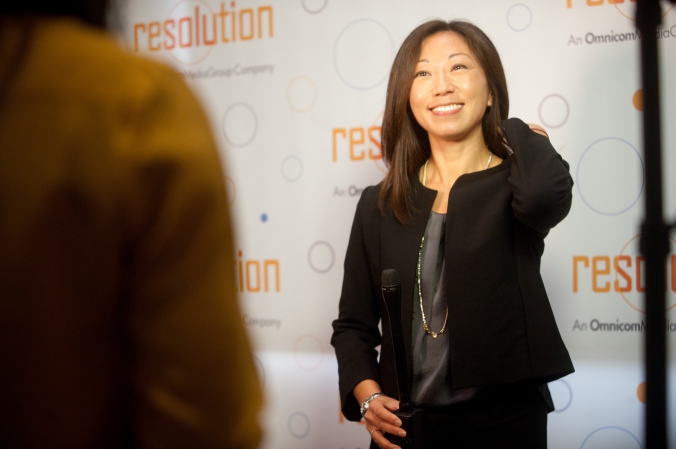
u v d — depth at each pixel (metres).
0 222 0.47
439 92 1.36
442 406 1.25
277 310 2.35
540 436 1.25
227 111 2.39
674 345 1.99
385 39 2.23
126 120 0.50
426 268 1.32
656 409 1.99
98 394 0.51
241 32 2.37
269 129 2.35
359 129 2.26
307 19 2.30
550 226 1.22
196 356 0.49
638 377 2.02
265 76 2.35
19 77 0.49
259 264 2.36
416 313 1.31
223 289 0.52
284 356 2.35
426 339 1.29
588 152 2.04
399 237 1.36
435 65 1.40
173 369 0.49
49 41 0.50
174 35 2.44
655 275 2.00
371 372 1.37
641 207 2.01
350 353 1.40
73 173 0.47
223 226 0.53
